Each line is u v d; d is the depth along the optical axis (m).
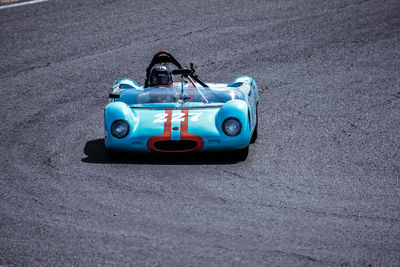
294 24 52.72
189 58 46.19
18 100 38.88
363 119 32.56
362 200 21.56
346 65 43.72
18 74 44.34
